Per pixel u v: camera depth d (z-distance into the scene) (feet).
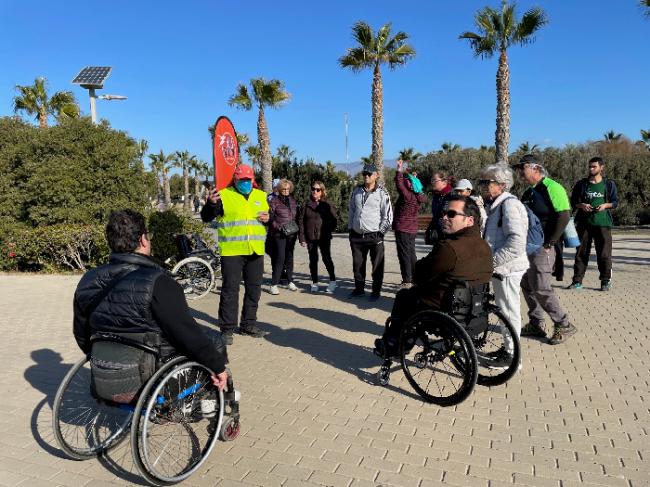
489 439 11.13
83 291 9.72
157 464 10.14
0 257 35.29
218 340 10.68
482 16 58.03
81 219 36.58
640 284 28.02
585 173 80.48
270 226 26.12
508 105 59.62
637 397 13.19
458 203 12.94
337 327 20.29
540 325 18.07
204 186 18.28
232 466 10.12
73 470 10.16
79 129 39.06
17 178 39.52
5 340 18.98
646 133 139.03
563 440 11.04
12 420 12.27
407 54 66.44
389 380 14.66
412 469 9.96
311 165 80.33
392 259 40.83
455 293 12.49
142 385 9.42
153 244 30.91
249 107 74.08
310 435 11.38
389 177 88.33
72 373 10.42
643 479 9.53
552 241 16.57
